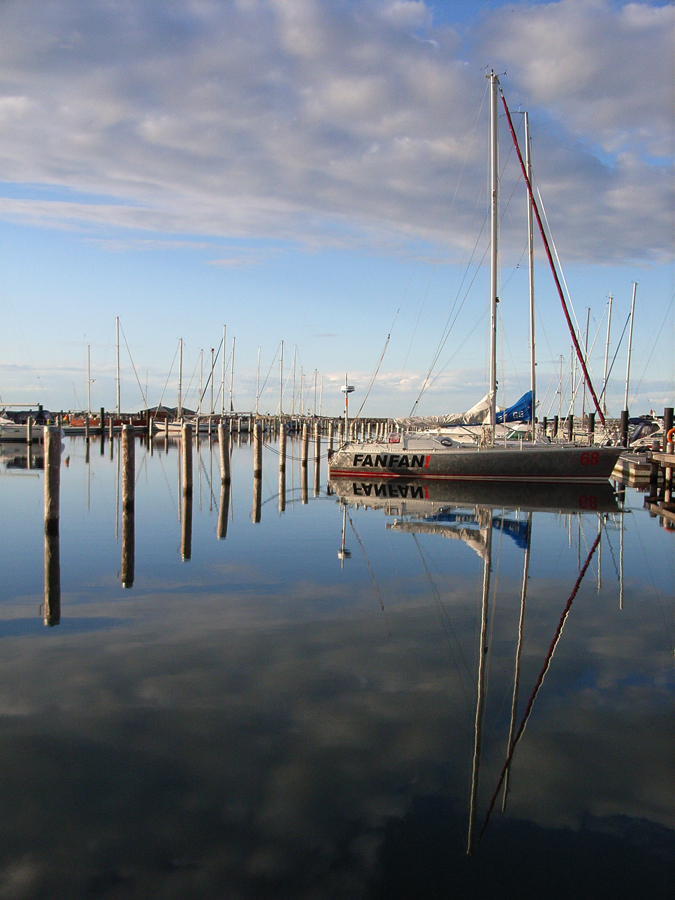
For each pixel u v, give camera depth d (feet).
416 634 25.96
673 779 15.56
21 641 24.77
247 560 39.81
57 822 13.76
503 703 19.56
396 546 44.93
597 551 43.73
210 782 15.23
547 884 12.15
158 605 29.76
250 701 19.52
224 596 31.40
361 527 53.42
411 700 19.72
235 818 13.94
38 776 15.43
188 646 24.29
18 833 13.42
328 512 63.46
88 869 12.44
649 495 79.87
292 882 12.11
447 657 23.44
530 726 18.06
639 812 14.28
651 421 165.89
